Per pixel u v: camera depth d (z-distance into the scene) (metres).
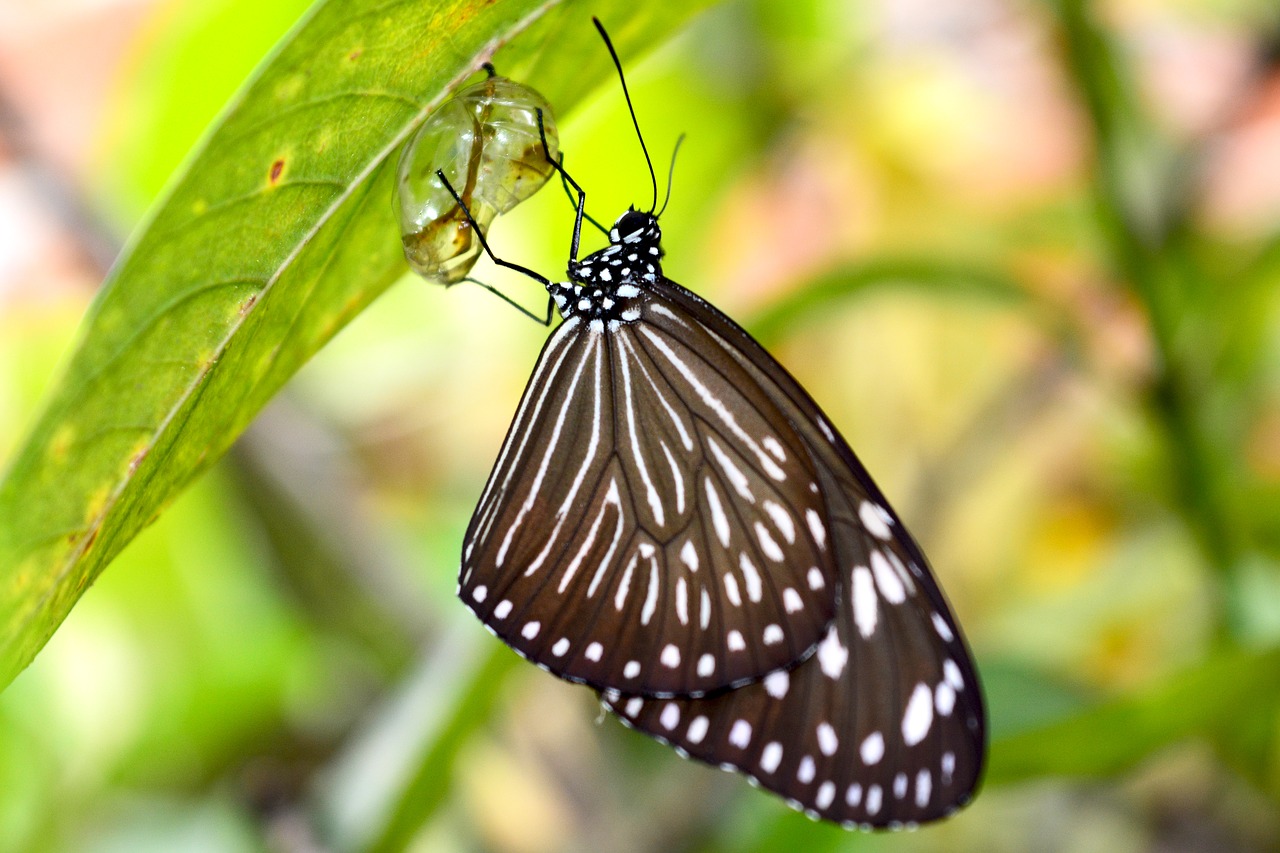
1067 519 0.39
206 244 0.28
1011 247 0.38
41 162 0.36
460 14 0.28
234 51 0.36
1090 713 0.32
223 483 0.37
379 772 0.33
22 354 0.37
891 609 0.32
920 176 0.39
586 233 0.38
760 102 0.38
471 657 0.32
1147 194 0.35
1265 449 0.37
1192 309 0.34
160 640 0.37
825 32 0.38
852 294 0.34
